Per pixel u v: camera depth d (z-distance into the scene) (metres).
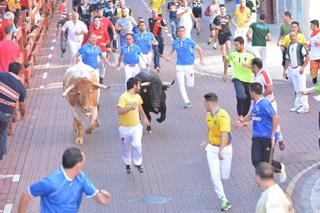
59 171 8.95
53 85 23.14
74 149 8.95
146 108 17.30
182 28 19.58
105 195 9.13
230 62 17.72
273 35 30.70
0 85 15.18
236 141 16.69
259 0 33.03
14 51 17.56
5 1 25.06
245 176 14.34
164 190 13.82
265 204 8.91
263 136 12.86
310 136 16.67
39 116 19.67
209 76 23.73
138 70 20.31
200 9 31.86
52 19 37.50
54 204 8.88
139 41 21.91
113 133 17.84
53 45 30.25
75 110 16.80
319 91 14.52
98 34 22.66
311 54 21.36
